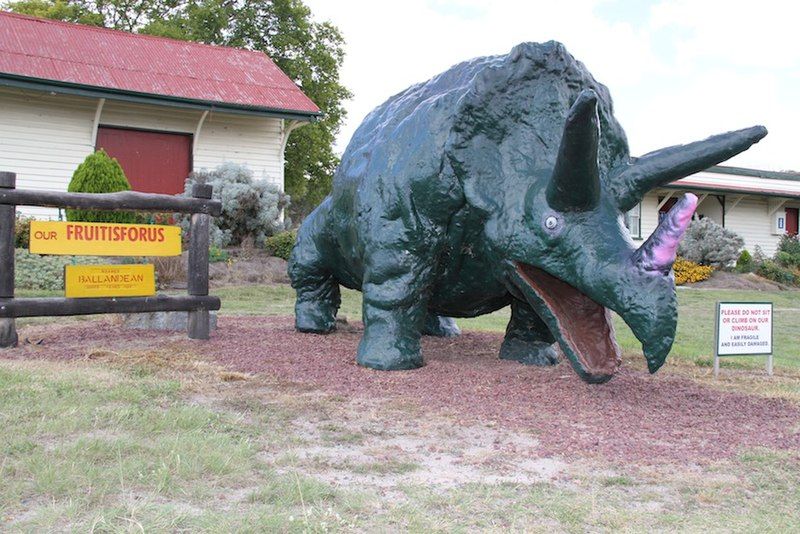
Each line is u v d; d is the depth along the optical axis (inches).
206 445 177.9
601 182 231.6
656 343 199.3
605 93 256.7
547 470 175.8
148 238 339.0
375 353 281.4
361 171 293.3
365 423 210.1
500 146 250.2
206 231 348.2
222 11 1339.8
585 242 219.8
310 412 218.8
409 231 269.7
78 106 797.2
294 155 1408.7
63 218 716.0
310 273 374.3
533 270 240.2
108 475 157.0
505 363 306.8
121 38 917.2
